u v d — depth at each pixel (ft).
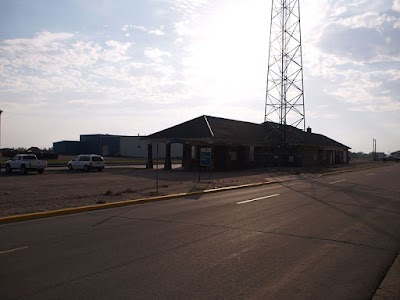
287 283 20.71
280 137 157.58
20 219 38.70
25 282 20.34
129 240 29.96
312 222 38.47
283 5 151.02
